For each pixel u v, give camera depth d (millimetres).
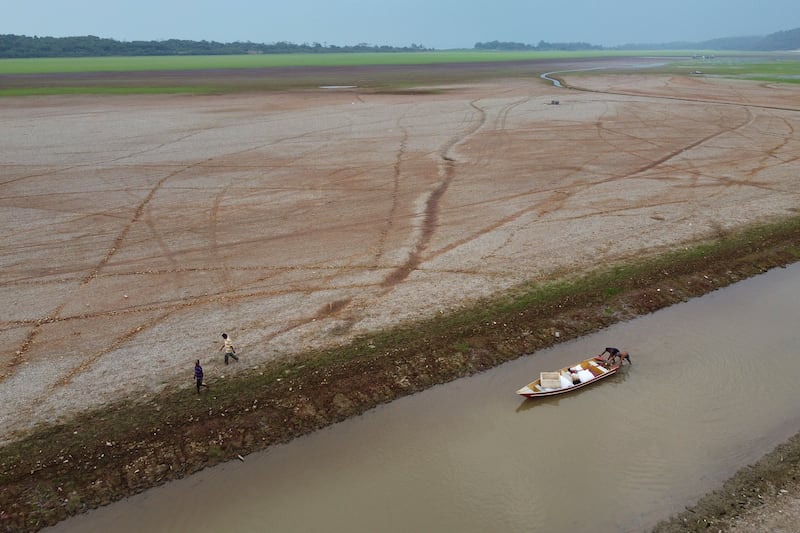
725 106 84312
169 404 20188
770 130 65875
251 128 70500
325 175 49344
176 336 24547
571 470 17531
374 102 93938
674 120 73312
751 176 47812
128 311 26703
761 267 31688
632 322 26203
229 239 35438
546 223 37688
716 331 25375
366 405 20438
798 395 20781
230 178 48344
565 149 58156
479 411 20281
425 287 28875
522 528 15562
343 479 17312
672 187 45094
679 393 21078
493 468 17672
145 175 49094
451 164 52625
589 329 25531
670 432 19047
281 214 39812
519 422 19734
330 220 38656
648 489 16703
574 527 15547
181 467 17703
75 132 67062
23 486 16828
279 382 21359
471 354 23312
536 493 16703
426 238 35406
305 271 30922
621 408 20328
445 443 18750
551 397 20844
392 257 32625
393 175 49188
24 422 19250
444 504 16375
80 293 28422
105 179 47750
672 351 23797
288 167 51875
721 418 19656
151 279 30031
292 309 26812
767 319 26422
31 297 27984
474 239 35125
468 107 86562
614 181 47000
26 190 44594
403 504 16422
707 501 16156
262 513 16188
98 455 17938
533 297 27703
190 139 63719
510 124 71875
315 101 96125
